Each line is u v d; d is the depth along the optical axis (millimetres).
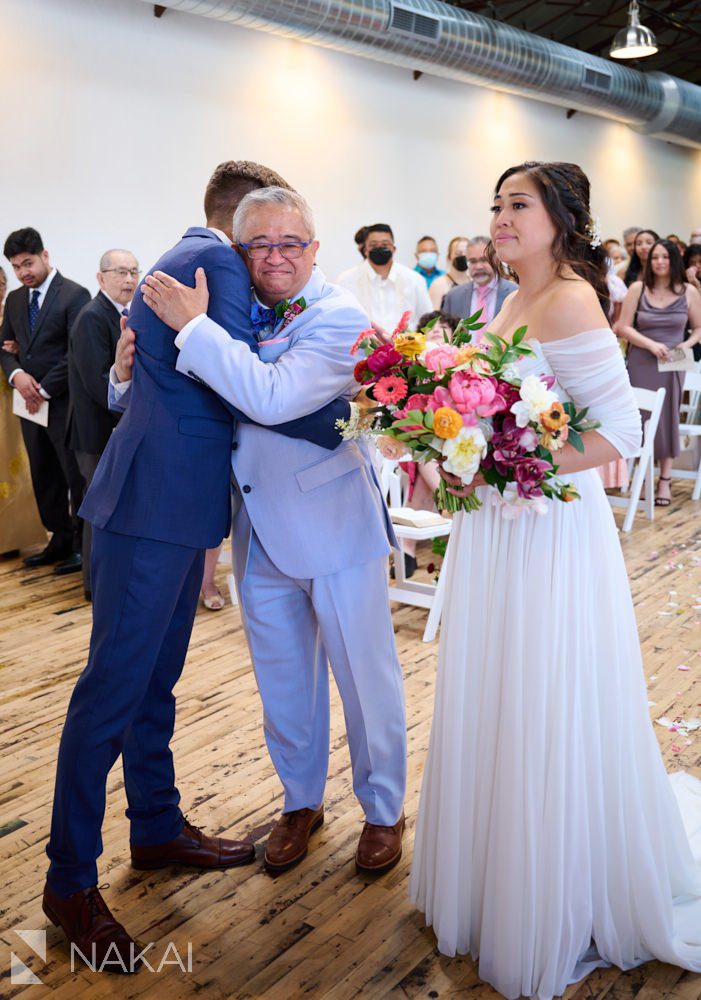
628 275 7648
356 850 2383
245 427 2109
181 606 2184
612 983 1933
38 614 4402
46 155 6246
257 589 2254
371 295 6766
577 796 1859
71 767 1976
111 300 4266
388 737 2289
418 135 9297
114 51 6535
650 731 2010
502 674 1882
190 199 7211
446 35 7828
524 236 1857
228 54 7320
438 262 9766
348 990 1915
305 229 2031
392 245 6617
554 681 1842
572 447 1822
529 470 1730
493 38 8336
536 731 1841
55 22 6180
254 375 1917
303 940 2070
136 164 6793
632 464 7250
